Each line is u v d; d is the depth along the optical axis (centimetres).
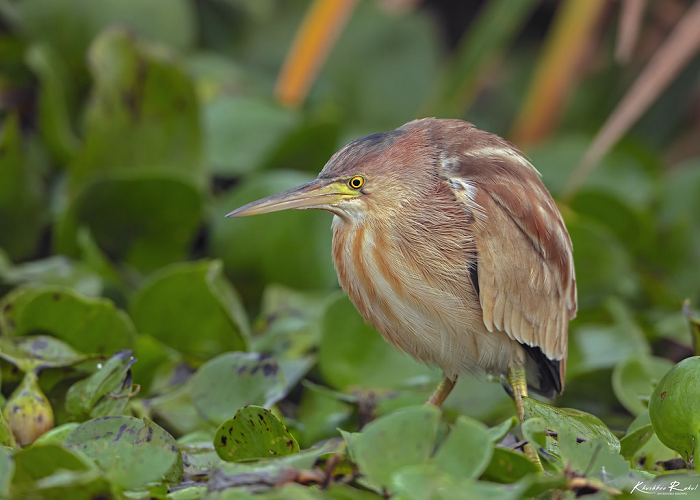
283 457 526
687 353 916
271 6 1312
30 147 1056
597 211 1045
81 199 938
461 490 452
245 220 976
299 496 457
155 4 1153
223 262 984
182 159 1020
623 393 725
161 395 737
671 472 554
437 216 660
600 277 920
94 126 980
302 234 958
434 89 1259
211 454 622
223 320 809
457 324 670
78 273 859
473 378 720
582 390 839
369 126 1270
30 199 984
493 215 658
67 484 461
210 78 1180
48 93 1005
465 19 1476
